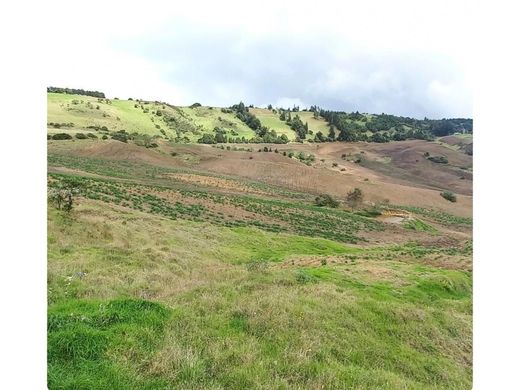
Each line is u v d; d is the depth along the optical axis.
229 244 29.34
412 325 10.73
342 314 9.71
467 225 72.69
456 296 18.39
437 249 42.38
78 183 46.00
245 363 6.29
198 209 49.56
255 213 54.66
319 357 7.28
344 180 98.00
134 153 98.38
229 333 7.34
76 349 5.83
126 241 21.05
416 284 17.98
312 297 10.47
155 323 7.02
